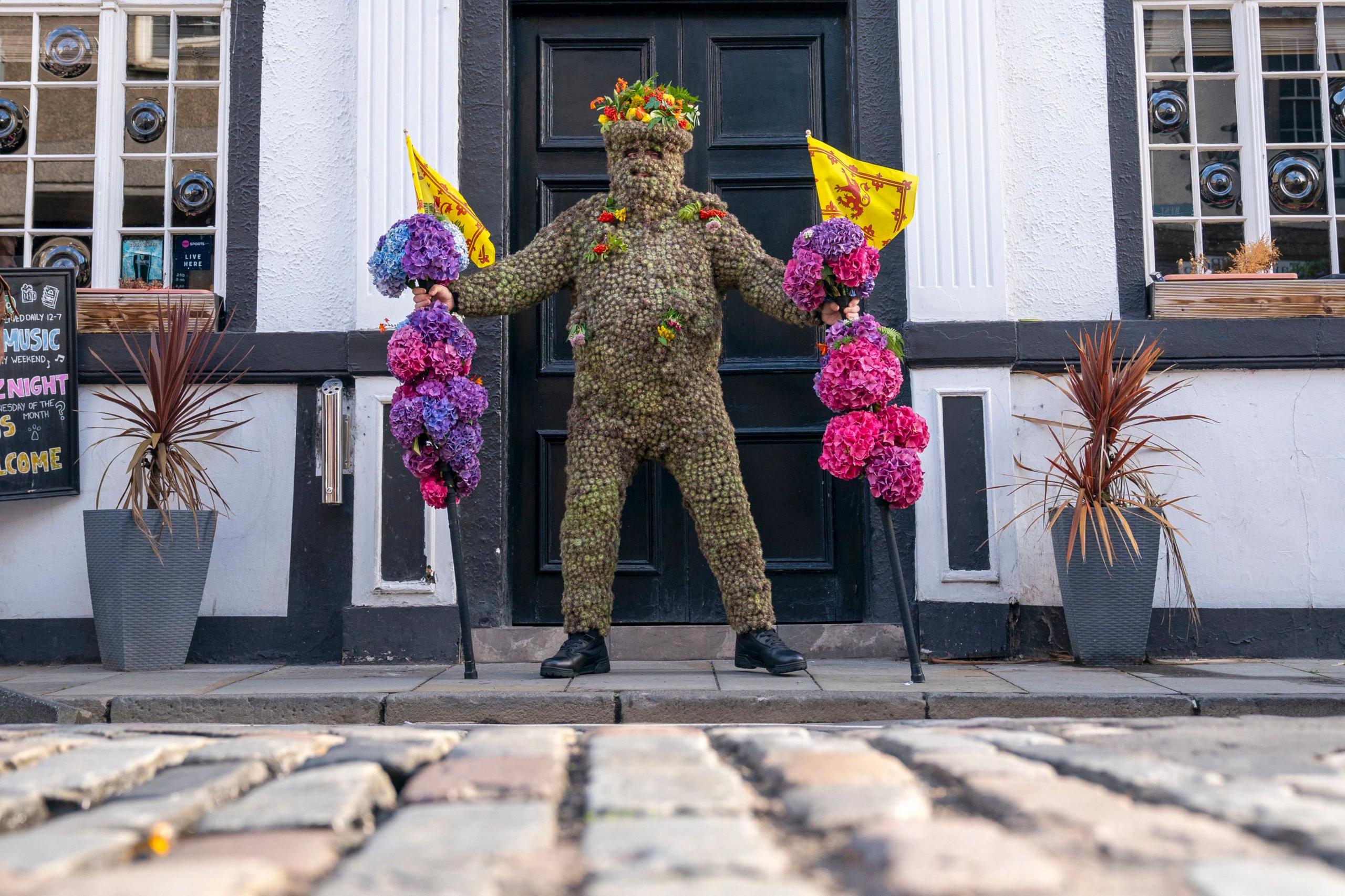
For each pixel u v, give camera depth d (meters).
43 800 1.38
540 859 1.10
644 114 4.07
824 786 1.38
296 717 3.35
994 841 1.11
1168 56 5.05
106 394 4.73
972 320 4.67
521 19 5.01
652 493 4.83
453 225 3.98
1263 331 4.66
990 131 4.77
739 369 4.88
